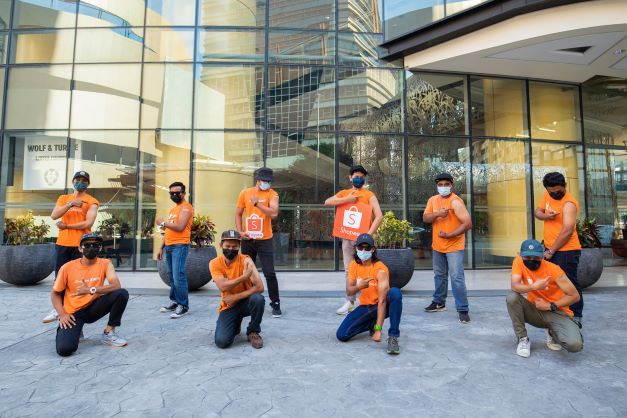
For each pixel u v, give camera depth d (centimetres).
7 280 737
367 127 1067
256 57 1077
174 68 1070
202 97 1065
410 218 1055
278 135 1061
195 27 1077
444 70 1072
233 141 1059
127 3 1080
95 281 396
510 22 876
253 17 1086
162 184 1048
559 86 1162
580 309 453
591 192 1159
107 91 1063
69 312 385
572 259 452
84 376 317
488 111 1109
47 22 1078
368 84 1077
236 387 295
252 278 408
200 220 710
